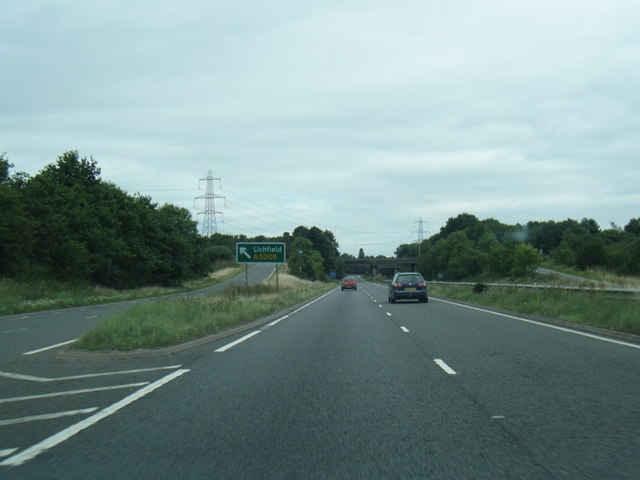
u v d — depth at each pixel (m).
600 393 7.92
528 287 33.31
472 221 159.62
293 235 183.38
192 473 5.00
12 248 44.91
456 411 7.09
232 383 9.05
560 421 6.53
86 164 69.19
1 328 20.81
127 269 66.56
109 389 8.68
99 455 5.49
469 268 100.38
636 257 64.50
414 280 34.22
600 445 5.64
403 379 9.27
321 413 7.07
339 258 180.38
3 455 5.50
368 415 6.95
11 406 7.61
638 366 10.02
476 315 22.83
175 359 11.74
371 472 4.99
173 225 81.00
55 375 10.06
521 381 8.88
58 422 6.73
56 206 57.03
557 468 5.03
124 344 12.77
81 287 50.62
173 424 6.59
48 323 23.08
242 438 6.02
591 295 22.44
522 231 145.75
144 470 5.08
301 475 4.93
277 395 8.14
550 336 14.83
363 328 18.41
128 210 70.38
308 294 48.03
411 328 17.92
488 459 5.29
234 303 23.92
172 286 77.31
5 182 51.66
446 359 11.30
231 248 182.50
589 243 83.25
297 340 15.18
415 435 6.08
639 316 15.04
